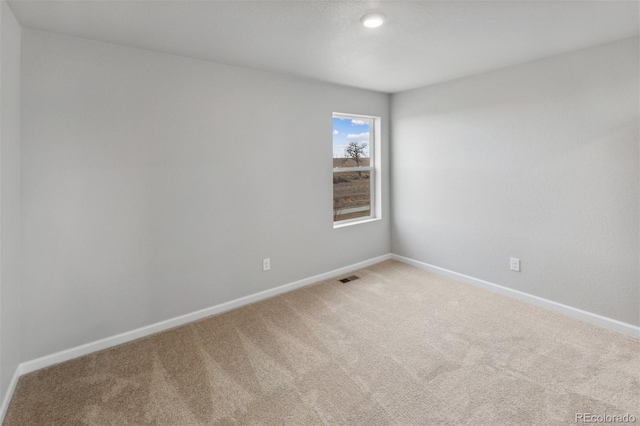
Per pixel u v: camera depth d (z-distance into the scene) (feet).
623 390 6.21
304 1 5.99
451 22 6.97
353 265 13.53
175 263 9.09
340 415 5.76
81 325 7.77
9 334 6.23
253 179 10.43
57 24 6.77
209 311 9.77
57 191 7.33
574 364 7.06
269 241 10.96
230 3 6.03
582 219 8.98
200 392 6.41
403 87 12.86
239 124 9.99
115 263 8.16
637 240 8.11
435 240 12.99
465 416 5.68
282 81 10.84
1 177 5.65
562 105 9.13
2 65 5.66
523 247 10.30
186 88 8.95
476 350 7.68
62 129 7.32
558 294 9.61
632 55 7.89
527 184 10.05
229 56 8.92
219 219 9.81
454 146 11.96
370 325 8.99
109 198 7.98
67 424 5.66
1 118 5.62
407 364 7.19
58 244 7.40
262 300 10.81
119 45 7.93
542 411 5.75
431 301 10.49
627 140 8.11
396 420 5.63
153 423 5.66
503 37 7.83
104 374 7.02
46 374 7.04
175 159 8.90
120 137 8.05
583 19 6.91
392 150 14.37
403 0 6.01
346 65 9.85
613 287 8.54
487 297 10.73
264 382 6.68
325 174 12.26
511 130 10.30
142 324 8.63
